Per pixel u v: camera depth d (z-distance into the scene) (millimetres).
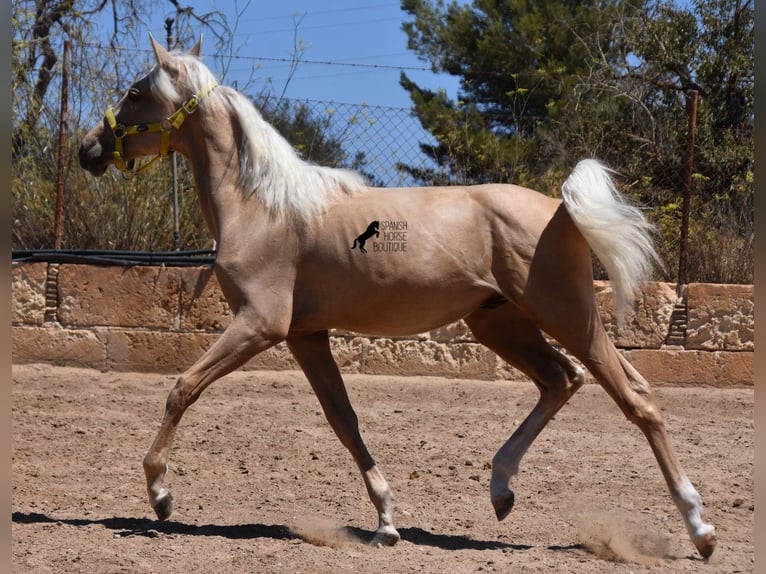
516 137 15148
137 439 9078
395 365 12391
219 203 6152
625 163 15531
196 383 5812
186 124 6406
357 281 5863
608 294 12055
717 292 12008
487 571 5230
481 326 6441
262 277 5938
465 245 5836
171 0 21031
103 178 13742
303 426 9914
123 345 12484
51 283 12680
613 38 21312
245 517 6590
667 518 6684
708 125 15875
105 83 14336
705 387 12000
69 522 6266
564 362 6340
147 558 5406
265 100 13578
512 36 23453
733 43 19062
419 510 6867
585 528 6211
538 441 9320
